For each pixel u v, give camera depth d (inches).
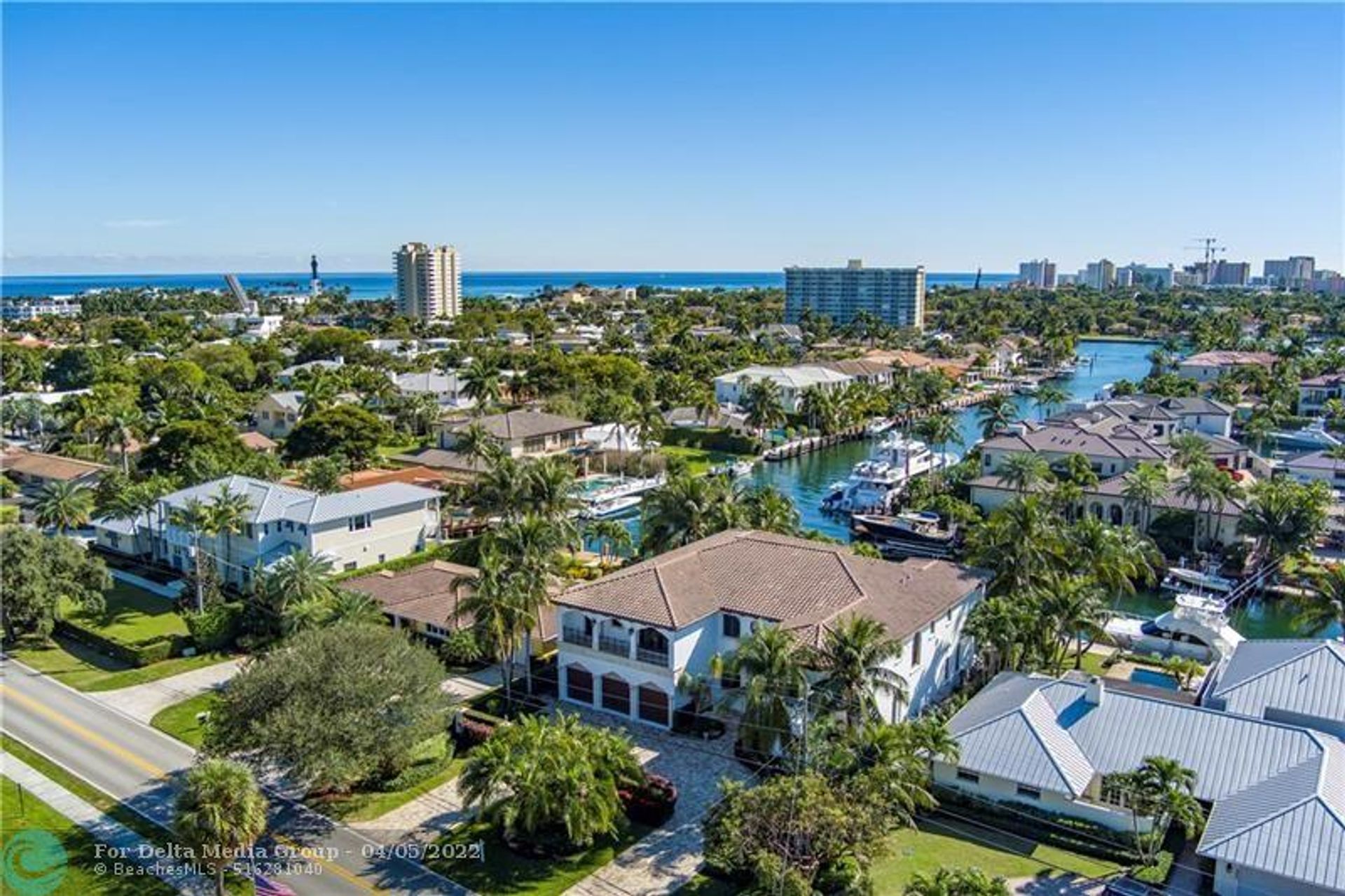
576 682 2203.5
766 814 1459.2
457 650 2397.9
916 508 4050.2
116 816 1759.4
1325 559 3376.0
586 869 1579.7
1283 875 1401.3
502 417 5162.4
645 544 2819.9
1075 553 2544.3
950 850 1622.8
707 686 2073.1
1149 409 5206.7
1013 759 1726.1
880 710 1936.5
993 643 2154.3
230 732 1744.6
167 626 2728.8
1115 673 2401.6
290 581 2455.7
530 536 2311.8
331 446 4448.8
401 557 3282.5
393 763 1833.2
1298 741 1673.2
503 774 1566.2
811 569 2218.3
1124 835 1617.9
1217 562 3272.6
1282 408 5703.7
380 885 1539.1
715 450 5600.4
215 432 4234.7
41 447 5236.2
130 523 3371.1
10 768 1937.7
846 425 6072.8
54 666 2495.1
